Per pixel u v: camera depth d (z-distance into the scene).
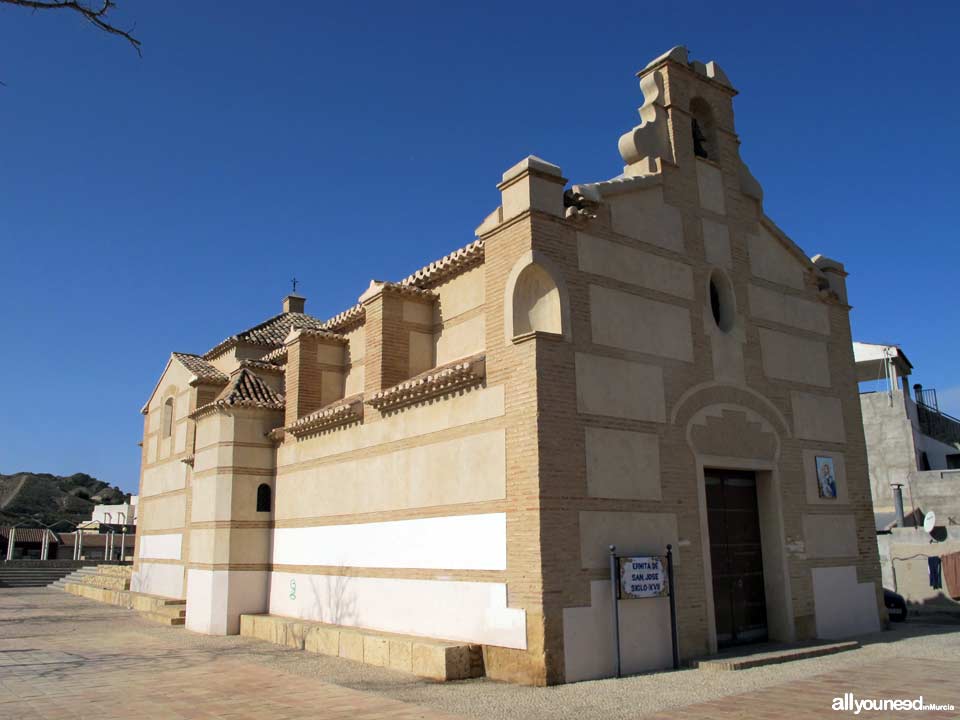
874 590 17.34
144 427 32.28
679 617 13.08
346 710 10.10
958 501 30.58
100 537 66.00
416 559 14.37
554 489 11.83
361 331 20.33
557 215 13.14
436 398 14.38
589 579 11.97
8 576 43.62
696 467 14.19
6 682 12.59
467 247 16.14
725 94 17.64
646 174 15.03
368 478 16.25
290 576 18.88
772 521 15.59
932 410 40.22
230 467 19.91
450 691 11.13
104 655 15.72
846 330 18.86
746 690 10.64
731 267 16.31
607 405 12.97
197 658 15.15
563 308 12.77
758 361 16.25
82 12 7.77
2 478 129.12
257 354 27.17
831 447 17.41
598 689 10.86
